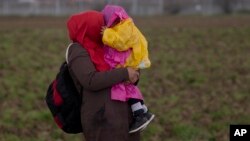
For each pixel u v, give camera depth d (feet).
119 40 14.73
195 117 34.88
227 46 71.20
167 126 32.86
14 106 37.83
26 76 49.29
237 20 107.04
